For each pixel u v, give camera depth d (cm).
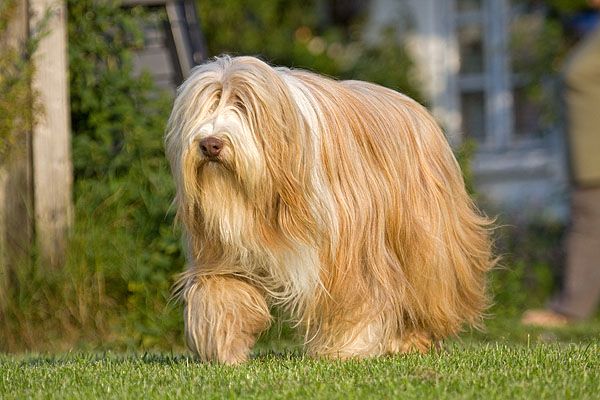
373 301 873
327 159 854
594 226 1308
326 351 878
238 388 755
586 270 1320
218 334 857
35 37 1273
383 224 881
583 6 2184
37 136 1279
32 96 1262
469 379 768
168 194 1335
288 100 826
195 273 872
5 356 1091
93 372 862
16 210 1282
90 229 1308
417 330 937
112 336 1275
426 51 2364
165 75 1445
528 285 1906
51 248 1284
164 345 1284
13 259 1280
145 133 1352
